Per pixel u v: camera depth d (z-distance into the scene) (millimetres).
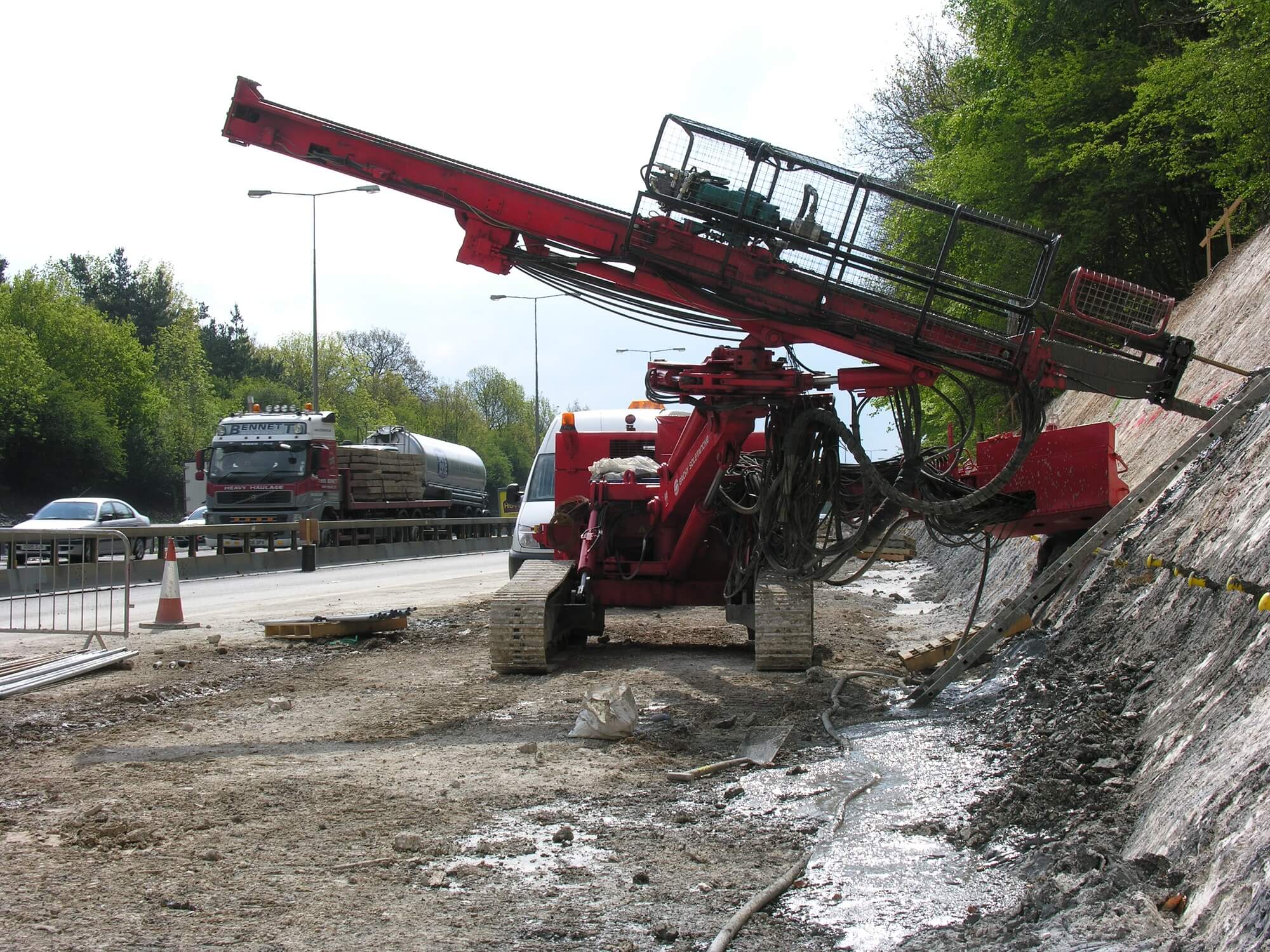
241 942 4113
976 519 9406
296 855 5141
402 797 6125
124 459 66562
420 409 102375
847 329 8602
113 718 8477
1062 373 8625
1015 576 13422
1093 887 3928
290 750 7391
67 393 62188
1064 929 3707
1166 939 3447
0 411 58250
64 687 9812
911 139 35469
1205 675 5371
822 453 9148
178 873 4883
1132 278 22172
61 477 62094
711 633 13688
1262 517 5953
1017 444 9234
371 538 33844
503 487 100312
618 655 11680
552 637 11039
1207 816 3955
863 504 9039
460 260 8875
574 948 4074
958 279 8539
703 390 8977
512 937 4164
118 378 69188
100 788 6359
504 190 8742
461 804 5984
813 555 9195
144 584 22453
